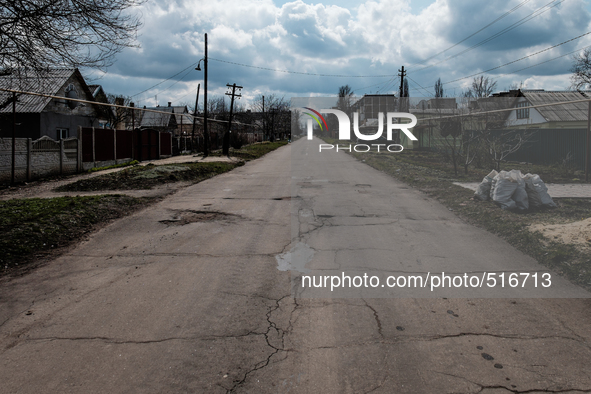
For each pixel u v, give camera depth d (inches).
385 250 226.1
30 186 491.8
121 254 224.7
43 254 225.0
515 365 113.7
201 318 144.9
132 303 158.9
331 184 494.0
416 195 406.6
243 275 189.0
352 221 297.1
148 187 480.4
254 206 361.1
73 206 317.4
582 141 698.8
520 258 209.2
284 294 166.9
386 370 111.7
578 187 448.5
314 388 104.0
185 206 364.8
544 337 129.6
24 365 116.2
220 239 253.0
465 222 291.0
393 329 135.9
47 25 266.2
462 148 693.9
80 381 108.0
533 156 765.9
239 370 112.6
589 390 102.3
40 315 149.3
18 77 300.4
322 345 125.6
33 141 542.0
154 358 118.8
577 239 214.7
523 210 304.7
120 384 106.5
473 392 101.7
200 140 1334.9
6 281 185.0
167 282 181.2
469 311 149.5
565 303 155.3
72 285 179.5
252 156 1093.1
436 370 111.5
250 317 145.6
